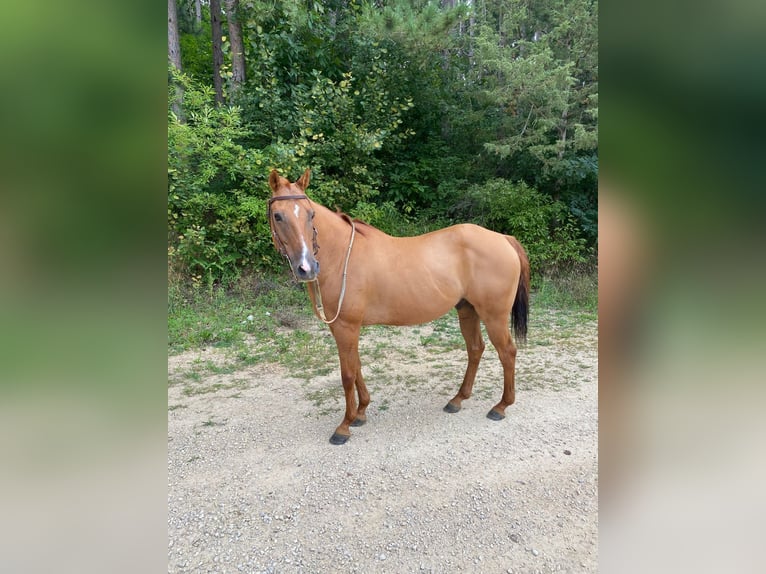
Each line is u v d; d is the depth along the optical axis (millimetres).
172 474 2439
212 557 1850
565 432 2834
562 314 5703
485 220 7398
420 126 8484
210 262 6148
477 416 3068
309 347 4535
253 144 7035
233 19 7742
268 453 2648
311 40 7602
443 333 5043
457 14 7258
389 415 3115
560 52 7340
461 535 1954
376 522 2043
